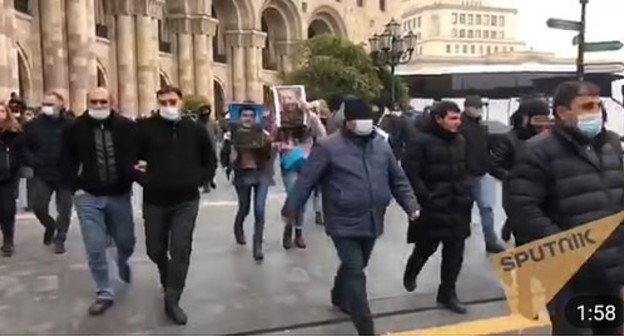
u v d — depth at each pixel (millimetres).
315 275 7621
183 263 5953
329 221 5328
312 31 61531
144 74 36281
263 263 8180
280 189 14641
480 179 8414
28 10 26625
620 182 4074
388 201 5375
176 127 5934
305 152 9172
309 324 5914
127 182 6266
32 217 11219
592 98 3953
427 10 107438
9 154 8391
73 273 7566
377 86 37156
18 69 25500
